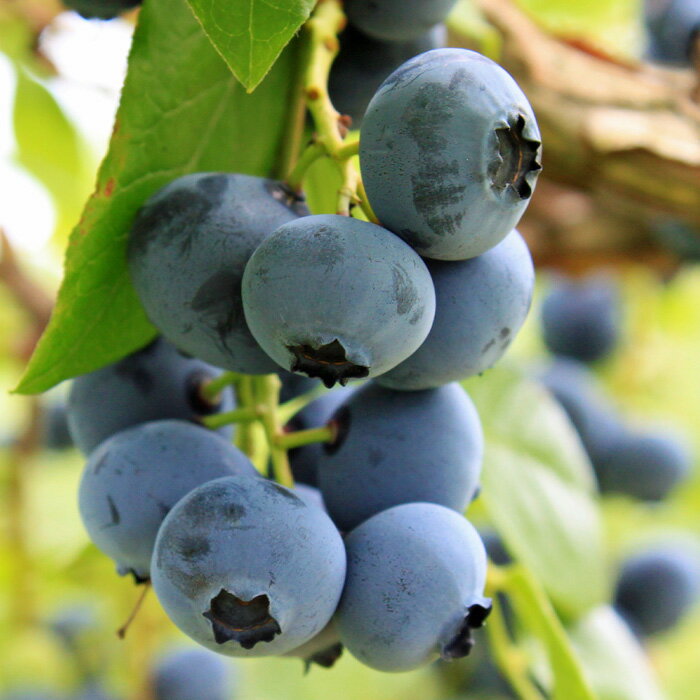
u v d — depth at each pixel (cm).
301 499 18
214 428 20
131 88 19
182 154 19
